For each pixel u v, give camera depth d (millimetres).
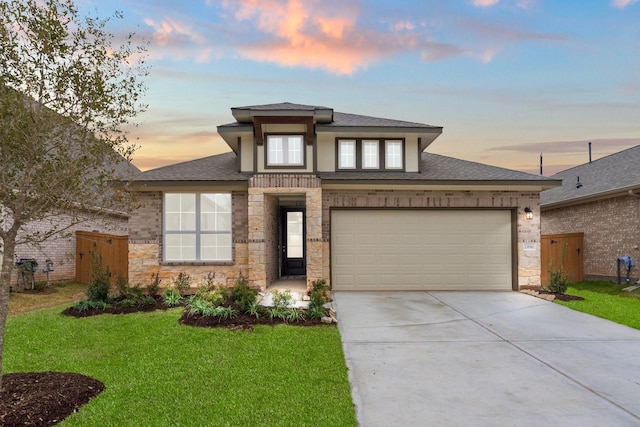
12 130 4602
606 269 15227
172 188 12266
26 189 4781
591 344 7555
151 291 10961
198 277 12469
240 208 12648
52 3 4852
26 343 7129
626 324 8969
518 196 13125
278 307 9438
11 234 4820
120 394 5082
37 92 4832
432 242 13180
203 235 12680
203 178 12383
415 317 9570
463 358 6758
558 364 6488
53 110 4910
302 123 12328
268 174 12156
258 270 12016
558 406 4965
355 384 5633
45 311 9867
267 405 4820
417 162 13570
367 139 13617
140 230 12523
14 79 4723
